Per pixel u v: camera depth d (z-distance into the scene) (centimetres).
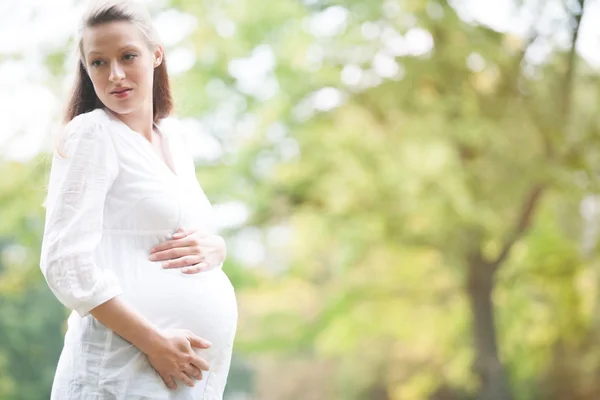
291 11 1529
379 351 2239
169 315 326
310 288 1928
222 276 349
